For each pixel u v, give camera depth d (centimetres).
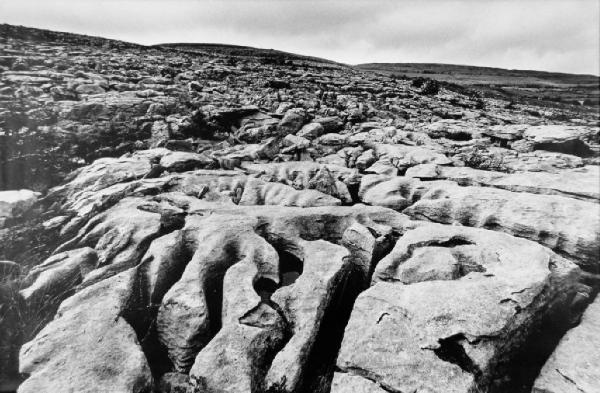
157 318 722
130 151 1622
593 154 1894
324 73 4697
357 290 895
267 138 1972
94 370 579
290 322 704
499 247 859
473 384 538
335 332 750
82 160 1455
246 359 604
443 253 855
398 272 830
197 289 750
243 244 922
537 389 573
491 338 591
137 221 987
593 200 1131
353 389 547
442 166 1539
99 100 1939
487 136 2128
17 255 908
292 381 598
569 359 609
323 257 873
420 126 2366
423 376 544
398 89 3872
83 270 855
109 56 3475
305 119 2219
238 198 1287
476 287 693
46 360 592
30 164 1319
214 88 2816
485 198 1141
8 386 580
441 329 606
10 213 1020
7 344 655
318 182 1358
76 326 654
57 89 1948
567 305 771
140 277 823
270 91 3028
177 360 668
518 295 669
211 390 565
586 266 899
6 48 2984
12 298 740
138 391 575
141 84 2469
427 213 1173
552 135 1950
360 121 2395
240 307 711
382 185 1363
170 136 1823
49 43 3816
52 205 1148
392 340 603
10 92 1859
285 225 1027
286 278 923
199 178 1341
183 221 1062
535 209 1040
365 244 935
